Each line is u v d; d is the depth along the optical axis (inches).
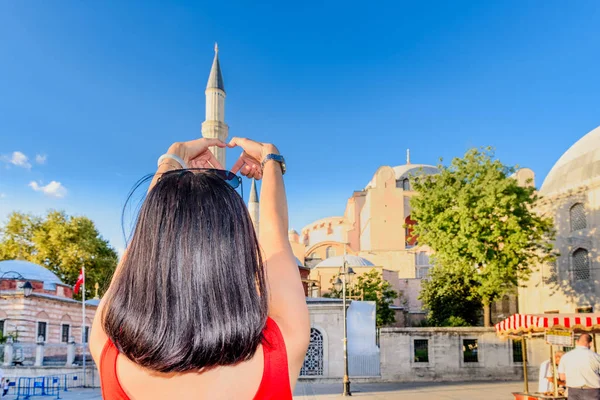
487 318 1461.6
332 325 1349.7
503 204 1371.8
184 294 46.6
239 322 46.9
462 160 1496.1
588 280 1552.7
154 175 62.2
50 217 2188.7
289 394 49.8
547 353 1344.7
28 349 1295.5
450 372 1331.2
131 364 47.8
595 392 467.2
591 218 1555.1
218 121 1519.4
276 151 70.9
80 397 979.3
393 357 1333.7
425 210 1485.0
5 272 1557.6
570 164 1724.9
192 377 46.8
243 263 49.7
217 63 1598.2
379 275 2320.4
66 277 2124.8
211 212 50.5
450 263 1481.3
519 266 1520.7
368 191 2977.4
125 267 50.3
